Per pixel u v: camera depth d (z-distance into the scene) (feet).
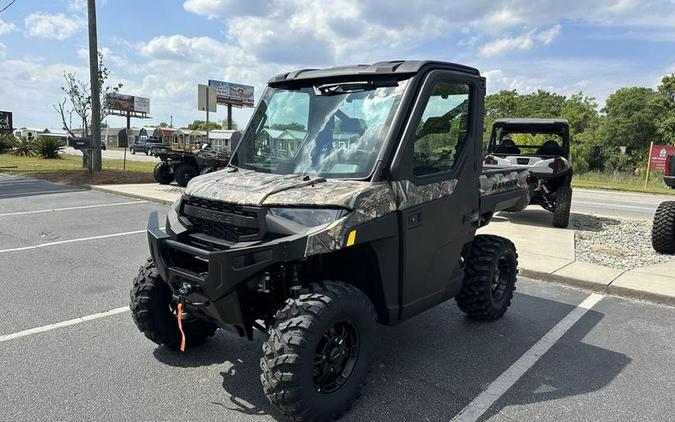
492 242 16.24
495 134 38.78
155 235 11.67
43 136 107.65
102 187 50.16
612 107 171.83
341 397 10.61
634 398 11.86
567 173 34.35
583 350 14.53
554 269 22.18
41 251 25.09
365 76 12.50
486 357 13.96
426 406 11.34
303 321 9.85
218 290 10.16
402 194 11.61
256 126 13.84
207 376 12.61
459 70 13.50
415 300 12.70
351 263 11.87
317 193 10.65
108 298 18.24
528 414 11.08
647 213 45.14
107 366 13.04
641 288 19.51
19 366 12.94
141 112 269.85
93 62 59.93
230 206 10.93
